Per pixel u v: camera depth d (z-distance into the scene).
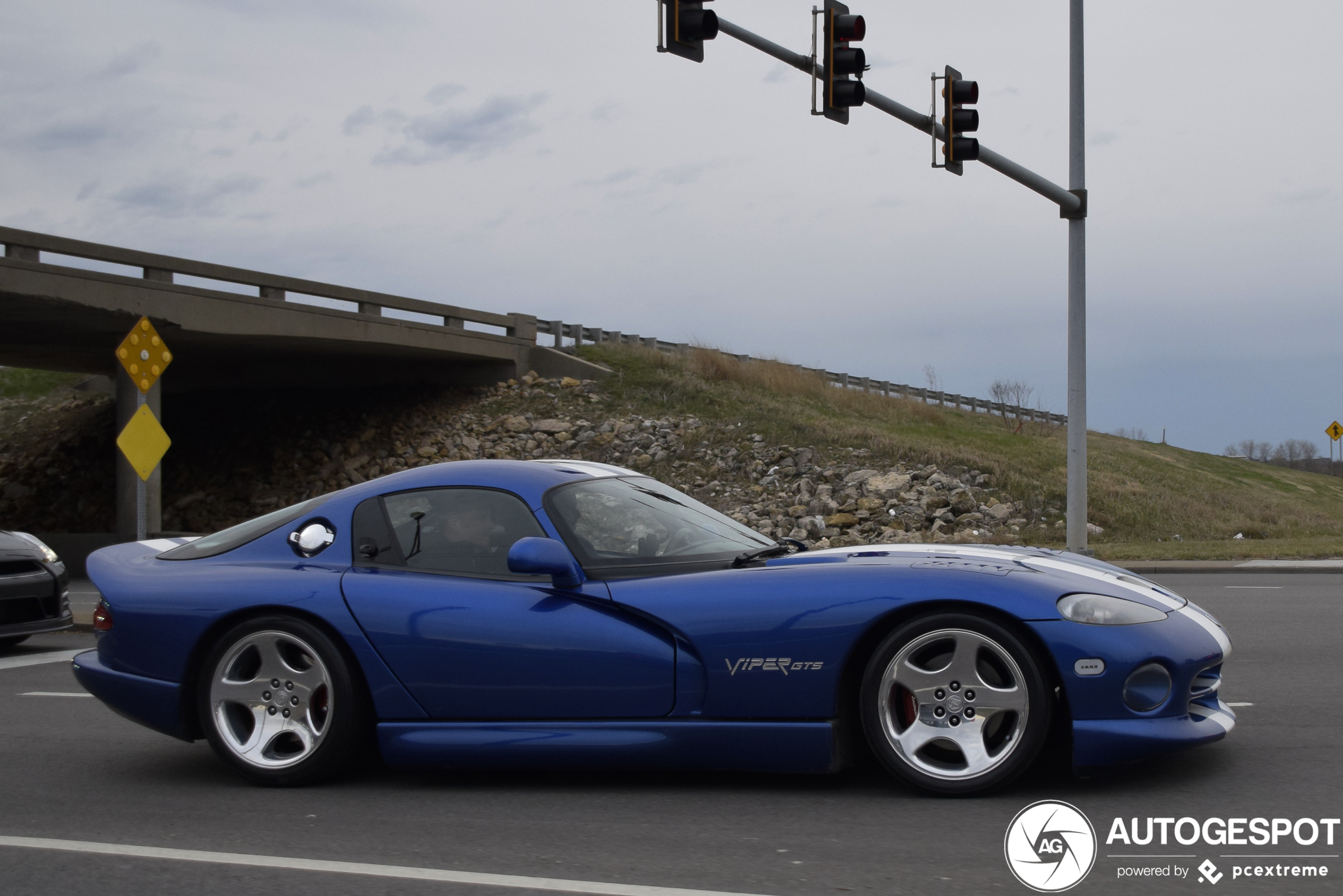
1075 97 14.63
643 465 26.67
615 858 3.70
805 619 4.30
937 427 32.09
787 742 4.29
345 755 4.77
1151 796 4.20
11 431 35.44
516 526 4.87
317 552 5.05
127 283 20.81
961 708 4.20
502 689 4.60
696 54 9.97
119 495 23.47
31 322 21.84
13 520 29.47
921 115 12.19
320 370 32.34
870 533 21.55
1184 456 44.81
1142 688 4.09
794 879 3.44
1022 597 4.15
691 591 4.49
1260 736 5.14
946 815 4.04
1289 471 49.78
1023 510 21.84
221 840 4.07
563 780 4.78
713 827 4.01
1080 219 14.76
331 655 4.76
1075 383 14.80
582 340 35.44
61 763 5.39
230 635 4.91
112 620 5.12
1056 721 4.41
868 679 4.28
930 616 4.22
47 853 3.95
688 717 4.43
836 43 10.82
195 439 31.97
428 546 4.94
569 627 4.54
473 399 31.66
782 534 22.05
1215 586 13.21
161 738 5.96
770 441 26.81
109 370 30.67
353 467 28.78
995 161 12.92
